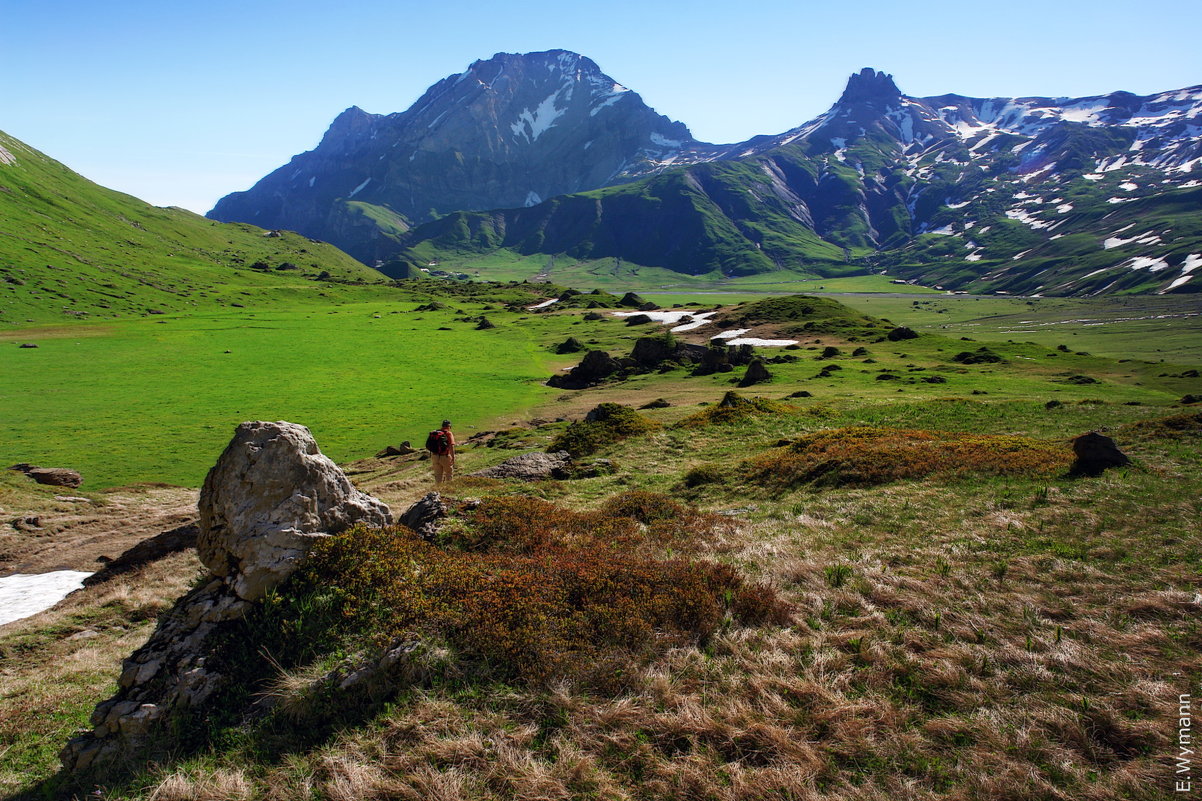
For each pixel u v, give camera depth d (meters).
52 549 28.30
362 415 86.31
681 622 11.59
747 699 9.68
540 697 9.62
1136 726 8.49
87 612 19.52
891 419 40.94
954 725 8.84
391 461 51.62
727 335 139.12
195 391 102.19
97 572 24.61
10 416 85.06
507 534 15.81
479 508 17.31
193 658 10.07
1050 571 13.38
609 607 11.69
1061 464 21.88
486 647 10.39
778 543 16.77
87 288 187.62
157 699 9.59
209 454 68.25
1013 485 20.20
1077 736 8.50
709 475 26.94
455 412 87.19
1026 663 10.16
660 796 7.99
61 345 135.88
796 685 9.84
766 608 12.23
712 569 13.60
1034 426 35.03
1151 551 13.73
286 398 97.12
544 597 11.77
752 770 8.28
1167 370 88.31
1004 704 9.26
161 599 20.09
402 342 152.75
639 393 89.25
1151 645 10.37
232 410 89.56
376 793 8.16
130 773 8.84
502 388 104.81
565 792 8.04
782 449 30.55
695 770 8.28
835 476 23.77
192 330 160.50
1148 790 7.52
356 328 174.25
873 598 12.82
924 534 16.55
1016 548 14.84
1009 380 76.19
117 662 15.26
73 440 73.88
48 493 38.91
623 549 16.20
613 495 25.86
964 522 17.06
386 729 9.15
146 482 53.53
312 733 9.21
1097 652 10.31
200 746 9.10
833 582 13.69
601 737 8.99
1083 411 39.09
